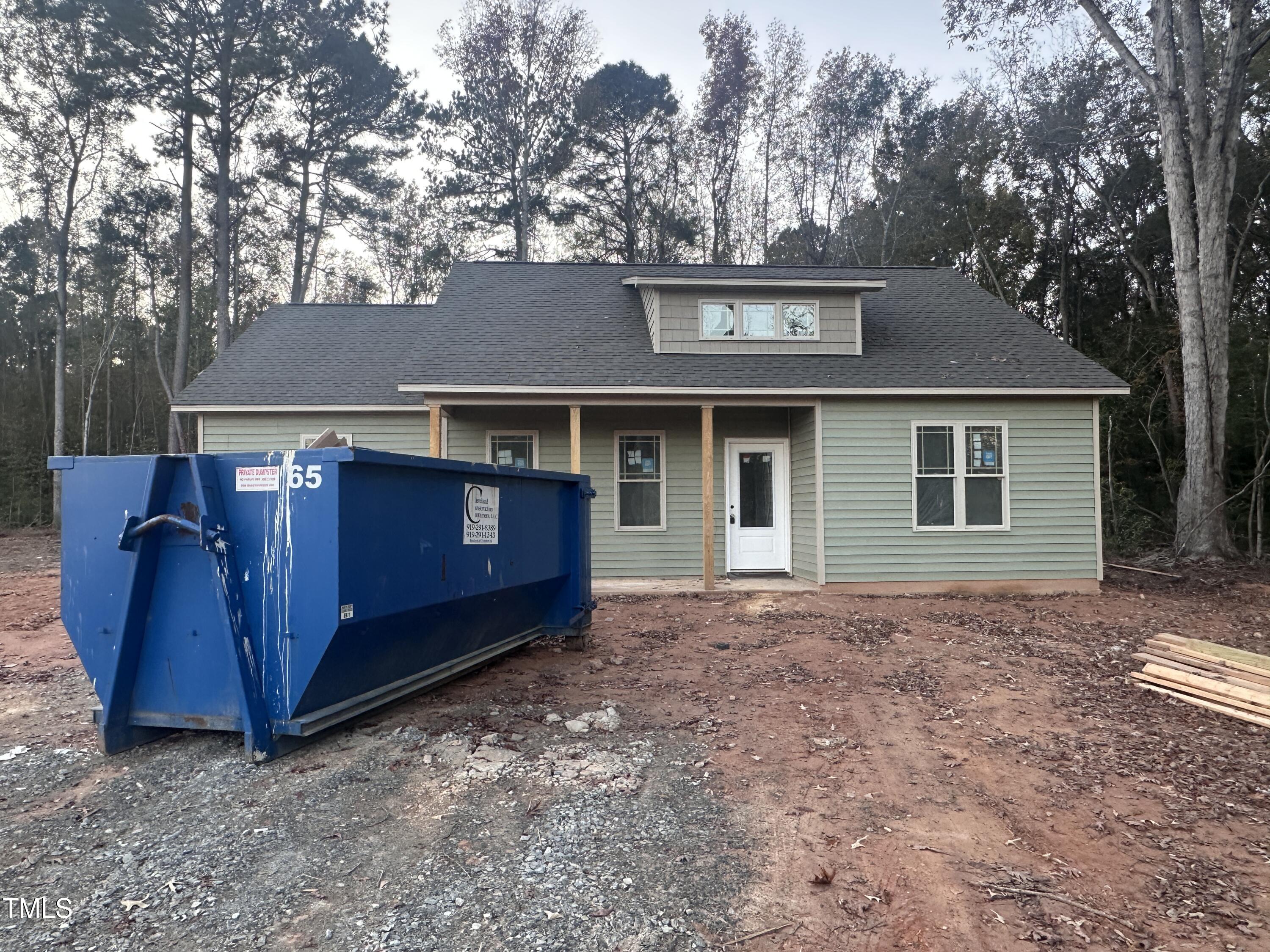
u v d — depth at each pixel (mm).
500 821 3965
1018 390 11516
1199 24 14219
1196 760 5125
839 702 6223
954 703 6277
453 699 6078
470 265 15492
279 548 4574
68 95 25484
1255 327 19812
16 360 31500
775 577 12977
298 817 3982
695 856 3670
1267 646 8453
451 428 12953
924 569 11664
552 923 3086
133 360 32312
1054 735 5570
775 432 13250
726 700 6188
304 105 27078
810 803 4312
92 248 27469
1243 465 18797
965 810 4309
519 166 31812
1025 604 10930
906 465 11711
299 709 4609
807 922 3164
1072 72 23219
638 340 12664
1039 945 3061
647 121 33031
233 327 32500
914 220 29359
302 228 27906
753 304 12516
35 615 10141
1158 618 9969
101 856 3600
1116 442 19922
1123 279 23531
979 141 26188
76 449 30875
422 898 3246
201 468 4551
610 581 12578
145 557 4652
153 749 4898
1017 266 24906
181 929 3018
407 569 5109
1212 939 3127
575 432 11273
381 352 14531
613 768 4699
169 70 23531
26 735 5359
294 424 12984
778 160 33812
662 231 32812
